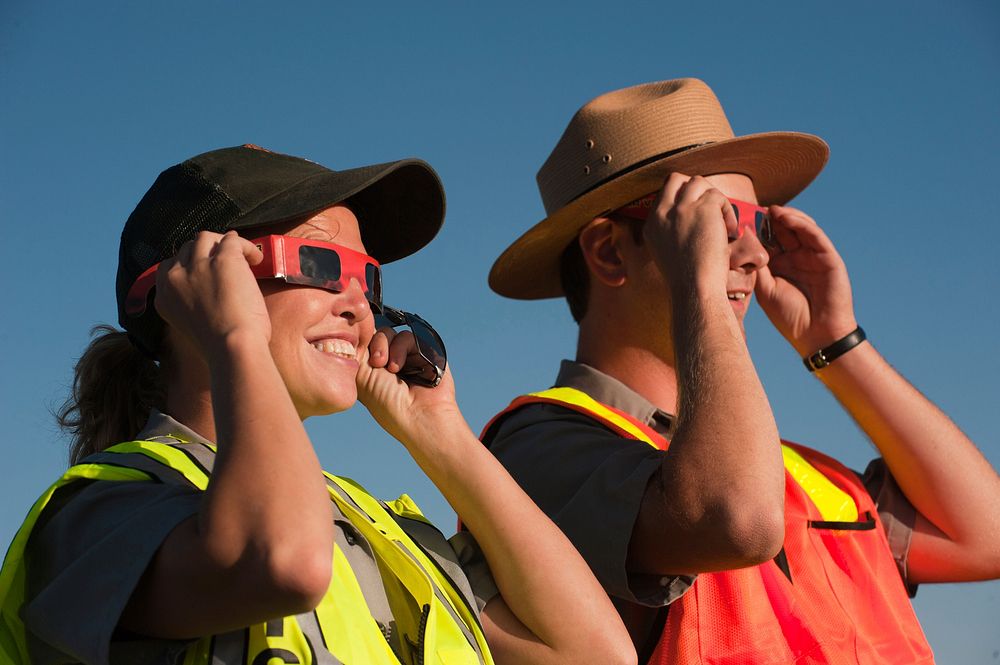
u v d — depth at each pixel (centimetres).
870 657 921
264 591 521
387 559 691
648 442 934
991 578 1084
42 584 584
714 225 923
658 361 1023
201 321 588
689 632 852
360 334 738
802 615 898
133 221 715
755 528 788
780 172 1106
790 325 1136
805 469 1047
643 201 1040
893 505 1109
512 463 947
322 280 702
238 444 545
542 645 739
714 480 801
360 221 830
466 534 787
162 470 614
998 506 1090
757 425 822
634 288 1030
